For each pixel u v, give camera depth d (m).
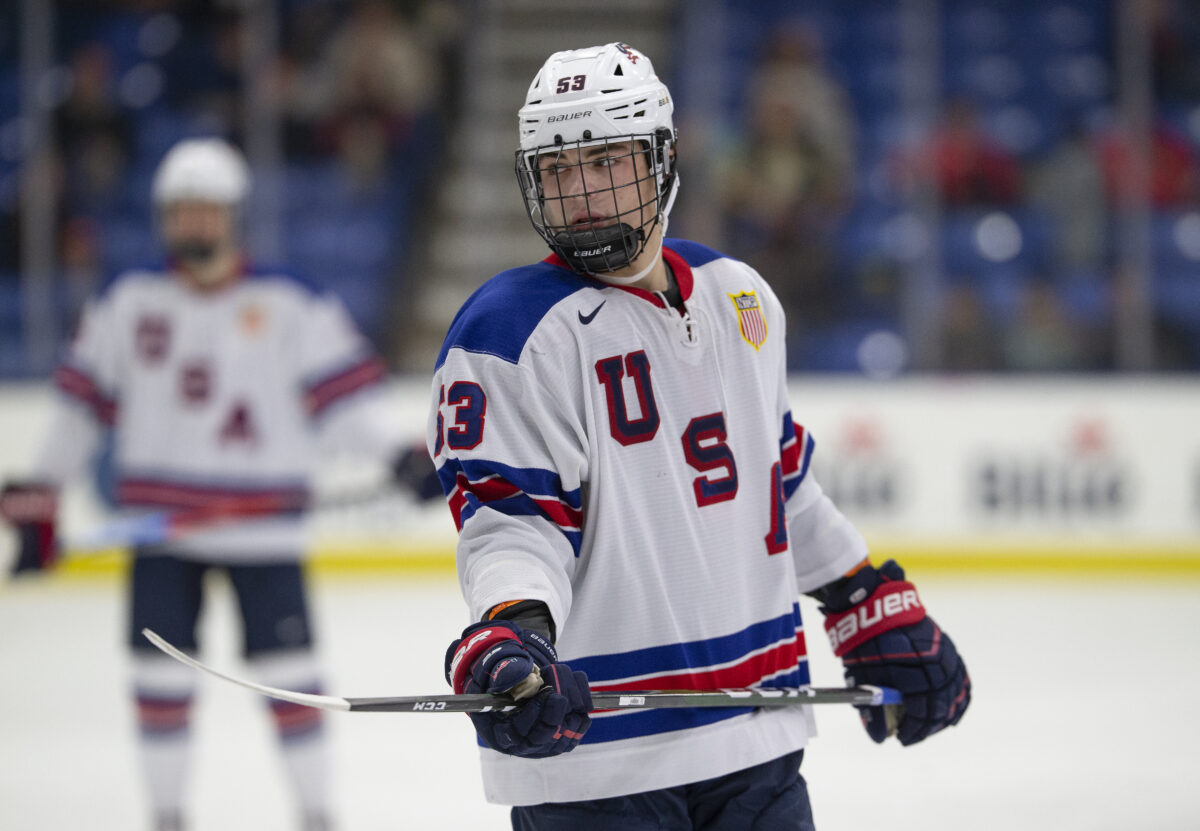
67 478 11.87
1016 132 27.53
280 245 27.09
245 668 17.59
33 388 23.97
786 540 5.54
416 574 23.94
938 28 28.36
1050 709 15.43
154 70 27.05
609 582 5.16
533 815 5.24
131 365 11.52
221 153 11.68
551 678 4.55
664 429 5.22
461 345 5.10
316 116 28.05
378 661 17.78
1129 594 22.33
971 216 26.33
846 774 13.12
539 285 5.20
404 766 13.59
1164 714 15.20
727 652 5.29
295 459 11.59
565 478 5.06
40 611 22.28
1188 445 23.69
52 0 27.14
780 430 5.73
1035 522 23.78
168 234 11.52
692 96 26.91
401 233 27.80
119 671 17.95
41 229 26.16
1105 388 23.83
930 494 23.81
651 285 5.38
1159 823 11.60
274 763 13.77
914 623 5.84
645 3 28.75
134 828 11.82
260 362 11.53
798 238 26.23
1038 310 25.39
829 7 28.97
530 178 5.36
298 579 11.47
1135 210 25.86
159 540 11.13
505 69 28.70
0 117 26.59
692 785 5.33
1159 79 26.95
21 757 14.05
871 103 28.03
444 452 5.10
